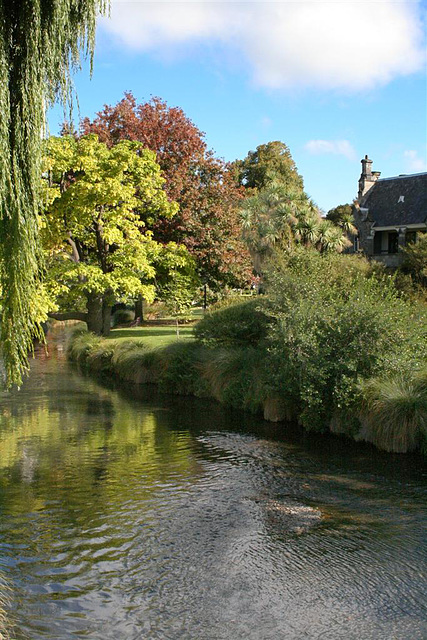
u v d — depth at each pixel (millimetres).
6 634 5461
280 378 14664
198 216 32406
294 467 11125
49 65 6441
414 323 14242
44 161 6938
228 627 5656
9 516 8445
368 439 12906
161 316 42656
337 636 5520
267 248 33812
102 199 26297
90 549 7344
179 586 6445
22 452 12211
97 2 6801
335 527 8109
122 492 9578
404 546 7465
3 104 6121
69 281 28344
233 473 10711
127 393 20094
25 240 6688
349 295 15523
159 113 35188
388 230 42500
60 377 23812
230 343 20500
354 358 13656
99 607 5996
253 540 7652
